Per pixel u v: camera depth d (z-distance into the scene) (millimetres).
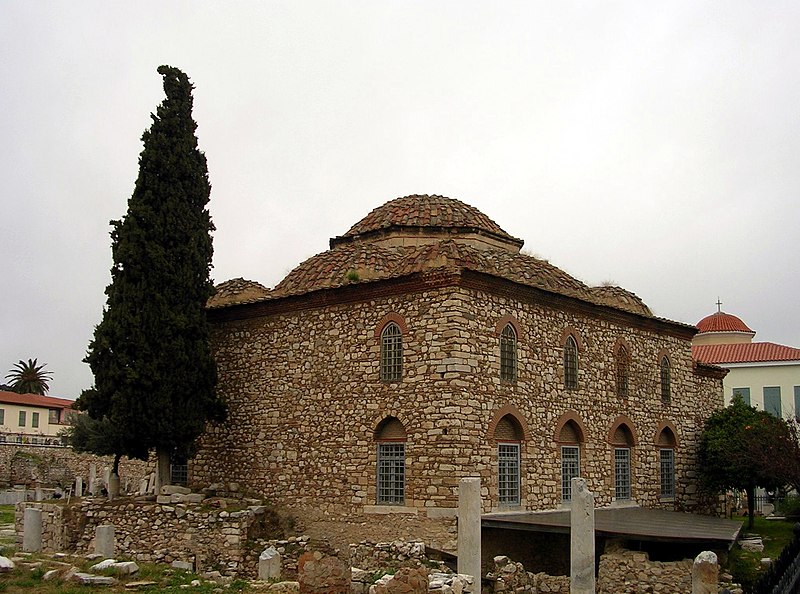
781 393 61312
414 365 26453
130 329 29359
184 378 29938
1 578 19938
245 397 31484
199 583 20672
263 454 30438
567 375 30562
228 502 28906
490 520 24781
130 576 20812
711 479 37969
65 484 63406
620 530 24359
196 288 30984
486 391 26375
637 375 34875
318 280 31234
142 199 30250
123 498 30672
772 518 43750
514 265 30719
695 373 39875
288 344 30438
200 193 31625
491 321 27031
